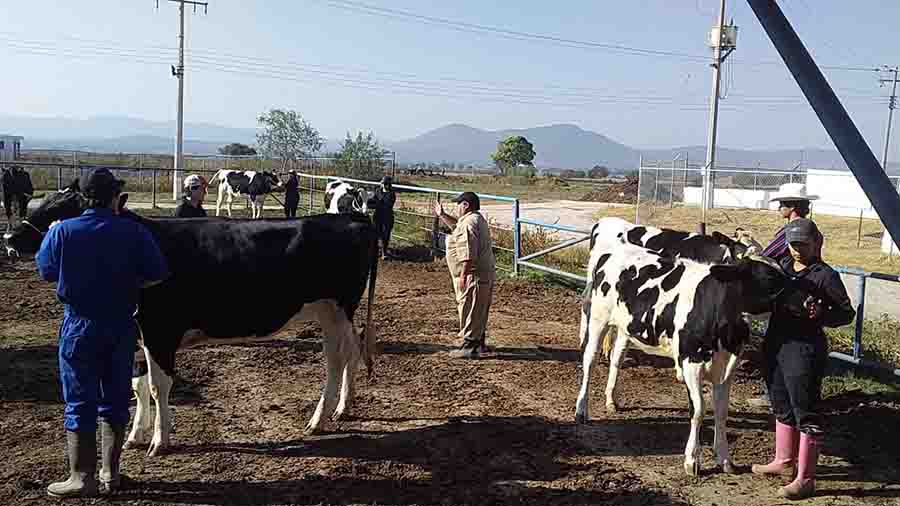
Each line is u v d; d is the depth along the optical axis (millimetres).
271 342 9156
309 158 43406
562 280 13727
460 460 5840
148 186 32500
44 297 11312
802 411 5254
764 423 6855
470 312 8680
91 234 4840
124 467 5539
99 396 5012
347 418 6703
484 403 7223
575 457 5973
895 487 5527
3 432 6109
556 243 16203
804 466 5293
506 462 5828
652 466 5848
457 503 5113
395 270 15078
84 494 4980
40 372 7641
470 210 8758
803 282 5258
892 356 8750
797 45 4508
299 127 49281
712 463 5910
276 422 6562
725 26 34531
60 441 5973
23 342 8742
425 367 8383
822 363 5316
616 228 8922
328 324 6461
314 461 5738
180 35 31969
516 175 70562
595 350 6766
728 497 5340
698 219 28297
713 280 5578
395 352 8984
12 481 5223
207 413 6730
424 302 11969
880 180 4176
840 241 23344
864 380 8031
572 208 35031
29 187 17062
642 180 37344
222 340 6152
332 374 6406
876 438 6484
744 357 8406
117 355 4980
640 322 6145
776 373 5461
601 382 8000
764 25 4613
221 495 5129
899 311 13047
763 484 5551
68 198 5938
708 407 7254
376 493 5227
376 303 11828
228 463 5656
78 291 4805
